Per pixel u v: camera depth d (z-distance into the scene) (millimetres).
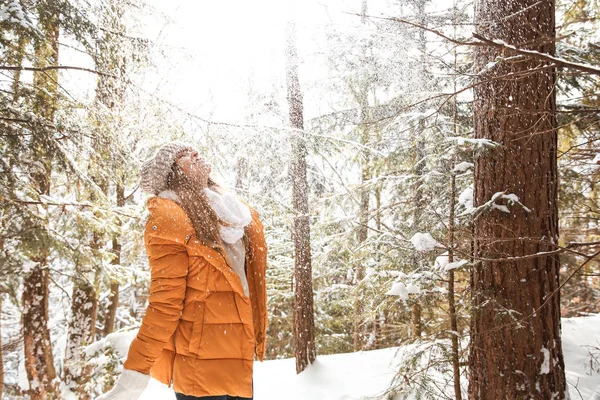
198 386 1580
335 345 11516
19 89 3740
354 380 5883
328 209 7715
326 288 11695
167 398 4734
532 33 3084
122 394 1521
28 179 4117
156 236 1587
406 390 3941
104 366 4445
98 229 4641
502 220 3328
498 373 3344
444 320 4008
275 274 11531
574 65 1771
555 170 3398
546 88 3217
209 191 1751
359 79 6914
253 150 4781
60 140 4059
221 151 4566
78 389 5902
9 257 3600
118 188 6836
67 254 4094
